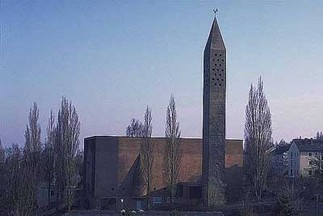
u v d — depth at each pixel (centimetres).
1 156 8812
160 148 8212
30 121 8644
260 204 6594
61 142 8000
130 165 8256
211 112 7256
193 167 8412
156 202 8088
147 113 9962
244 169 8575
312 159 11169
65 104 11094
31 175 6669
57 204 8012
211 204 7075
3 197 6681
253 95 7331
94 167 8169
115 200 8119
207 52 7388
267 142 7250
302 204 6125
